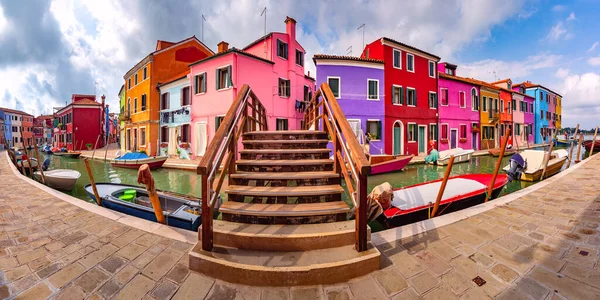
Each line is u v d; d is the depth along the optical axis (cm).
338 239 282
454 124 2200
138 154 1578
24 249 319
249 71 1566
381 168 1322
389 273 258
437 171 1438
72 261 290
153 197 418
